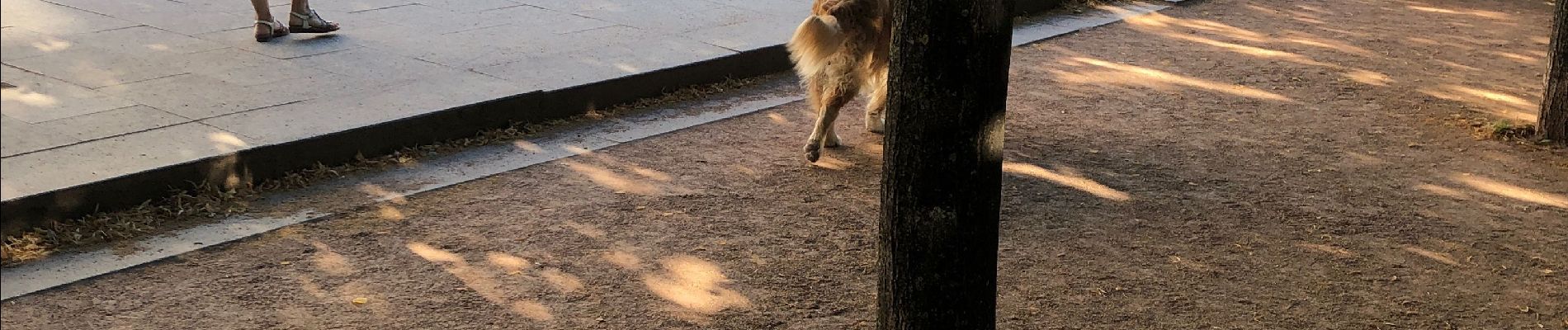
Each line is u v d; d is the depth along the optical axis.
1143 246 5.03
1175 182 5.95
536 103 6.68
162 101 6.25
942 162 2.77
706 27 8.84
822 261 4.79
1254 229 5.29
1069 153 6.45
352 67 7.20
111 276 4.38
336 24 8.12
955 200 2.81
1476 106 7.82
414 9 9.21
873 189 5.77
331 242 4.80
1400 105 7.80
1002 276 4.63
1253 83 8.34
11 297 4.15
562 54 7.73
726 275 4.60
